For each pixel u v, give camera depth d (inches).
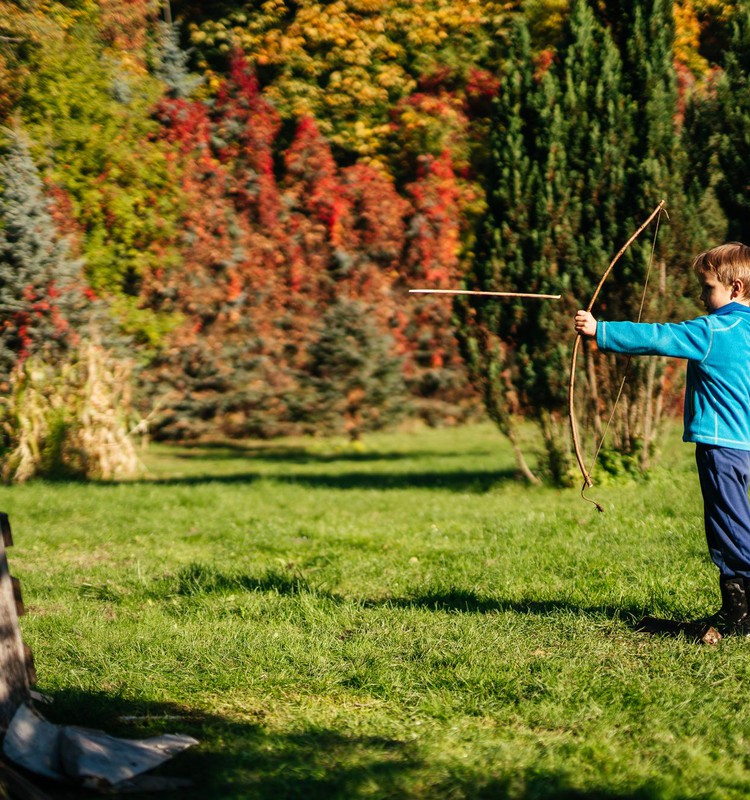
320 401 803.4
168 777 141.9
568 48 466.6
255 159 847.1
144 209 695.7
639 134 452.8
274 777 141.9
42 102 663.8
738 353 189.3
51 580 288.4
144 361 715.4
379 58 950.4
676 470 495.8
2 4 662.5
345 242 845.2
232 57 904.3
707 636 196.4
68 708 170.2
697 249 447.5
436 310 863.7
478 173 887.1
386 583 274.2
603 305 462.9
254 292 818.2
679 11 701.9
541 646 200.5
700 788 136.7
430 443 793.6
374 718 166.7
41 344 579.8
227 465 676.1
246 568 299.0
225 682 184.5
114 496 479.8
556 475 485.1
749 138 444.5
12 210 577.9
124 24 780.6
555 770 142.6
